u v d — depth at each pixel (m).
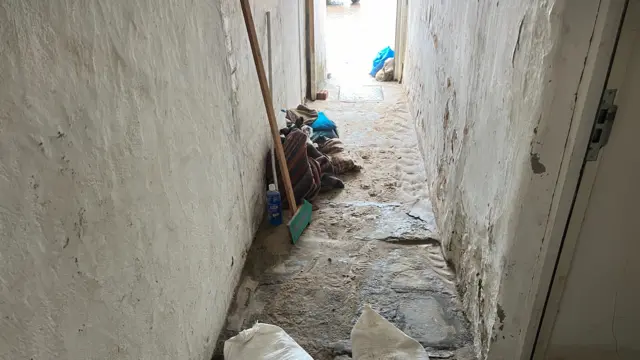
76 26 0.93
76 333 0.97
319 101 4.36
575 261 1.44
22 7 0.79
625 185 1.30
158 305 1.34
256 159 2.43
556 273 1.46
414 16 3.94
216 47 1.76
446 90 2.50
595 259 1.43
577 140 1.24
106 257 1.06
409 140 3.58
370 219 2.62
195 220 1.61
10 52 0.77
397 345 1.69
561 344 1.62
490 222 1.67
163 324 1.38
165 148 1.36
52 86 0.87
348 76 5.03
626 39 1.12
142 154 1.22
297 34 3.71
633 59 1.14
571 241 1.40
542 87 1.22
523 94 1.35
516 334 1.59
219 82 1.81
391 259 2.30
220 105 1.83
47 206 0.87
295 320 1.95
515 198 1.39
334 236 2.47
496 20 1.63
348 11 8.22
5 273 0.78
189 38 1.51
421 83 3.47
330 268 2.24
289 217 2.61
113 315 1.11
